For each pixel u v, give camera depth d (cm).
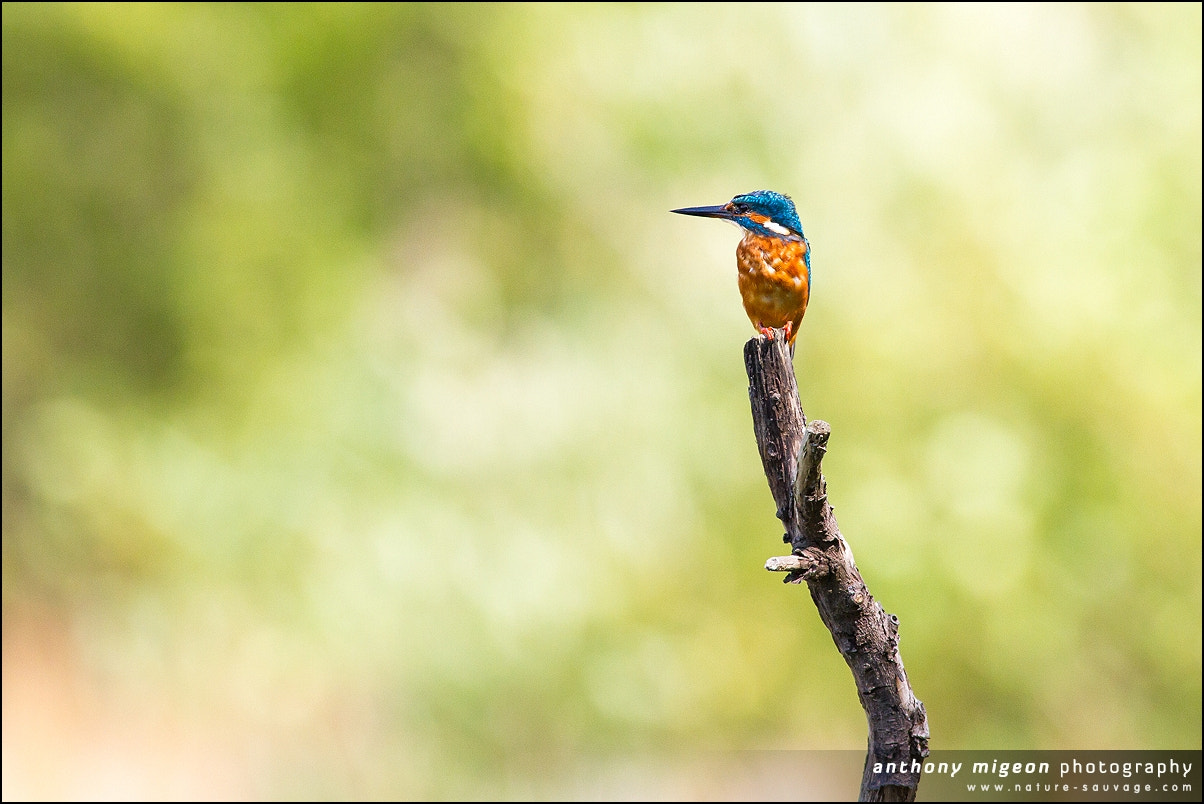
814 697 1284
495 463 1316
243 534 1310
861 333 1248
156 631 1337
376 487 1310
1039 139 1309
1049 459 1238
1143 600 1233
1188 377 1237
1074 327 1227
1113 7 1348
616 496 1291
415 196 1457
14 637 1362
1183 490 1233
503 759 1300
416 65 1437
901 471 1219
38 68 1364
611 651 1269
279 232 1365
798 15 1338
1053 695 1222
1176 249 1269
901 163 1271
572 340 1357
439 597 1282
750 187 1327
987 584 1189
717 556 1278
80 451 1351
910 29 1330
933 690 1217
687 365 1320
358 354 1357
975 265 1244
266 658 1312
